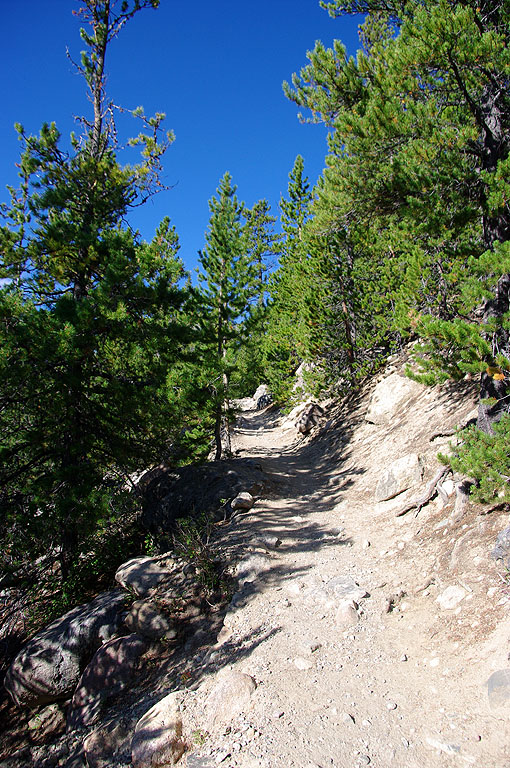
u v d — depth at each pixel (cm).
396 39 747
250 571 800
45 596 1077
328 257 1755
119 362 1102
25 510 974
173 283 1264
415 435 1146
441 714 414
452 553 635
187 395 1295
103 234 1138
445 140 679
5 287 1045
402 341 1762
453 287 931
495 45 605
